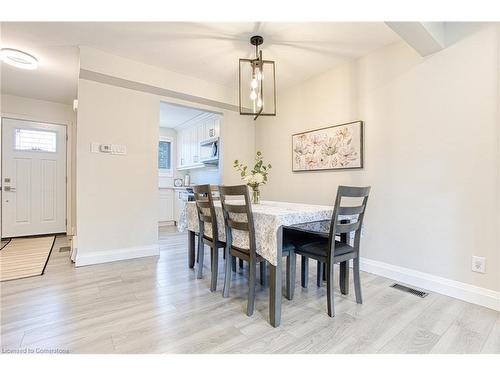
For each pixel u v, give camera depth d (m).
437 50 2.17
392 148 2.52
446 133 2.14
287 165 3.72
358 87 2.82
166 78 3.20
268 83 3.51
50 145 4.53
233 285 2.38
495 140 1.90
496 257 1.90
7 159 4.18
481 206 1.97
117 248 3.11
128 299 2.06
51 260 3.09
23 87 3.79
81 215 2.89
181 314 1.83
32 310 1.86
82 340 1.51
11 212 4.23
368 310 1.89
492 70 1.90
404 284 2.38
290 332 1.61
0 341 1.50
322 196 3.22
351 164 2.85
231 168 4.09
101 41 2.54
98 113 2.97
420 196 2.32
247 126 4.27
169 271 2.74
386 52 2.57
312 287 2.34
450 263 2.13
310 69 3.12
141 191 3.27
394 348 1.45
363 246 2.77
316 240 2.14
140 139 3.25
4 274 2.60
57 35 2.42
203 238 2.48
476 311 1.86
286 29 2.30
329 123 3.13
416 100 2.34
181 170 6.44
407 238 2.41
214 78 3.48
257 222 1.85
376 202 2.65
